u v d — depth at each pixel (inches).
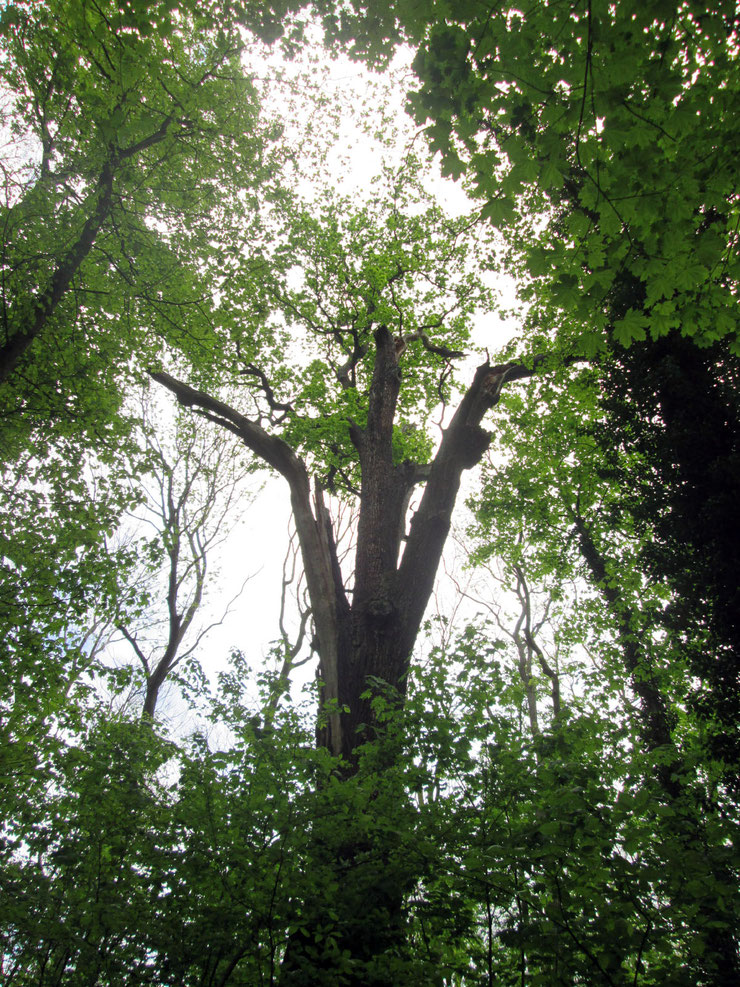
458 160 157.1
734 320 191.9
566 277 173.6
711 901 137.6
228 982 188.4
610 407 426.0
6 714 248.8
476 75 144.8
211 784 189.6
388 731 212.1
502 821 177.3
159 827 197.9
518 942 148.6
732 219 185.2
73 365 411.5
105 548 333.7
